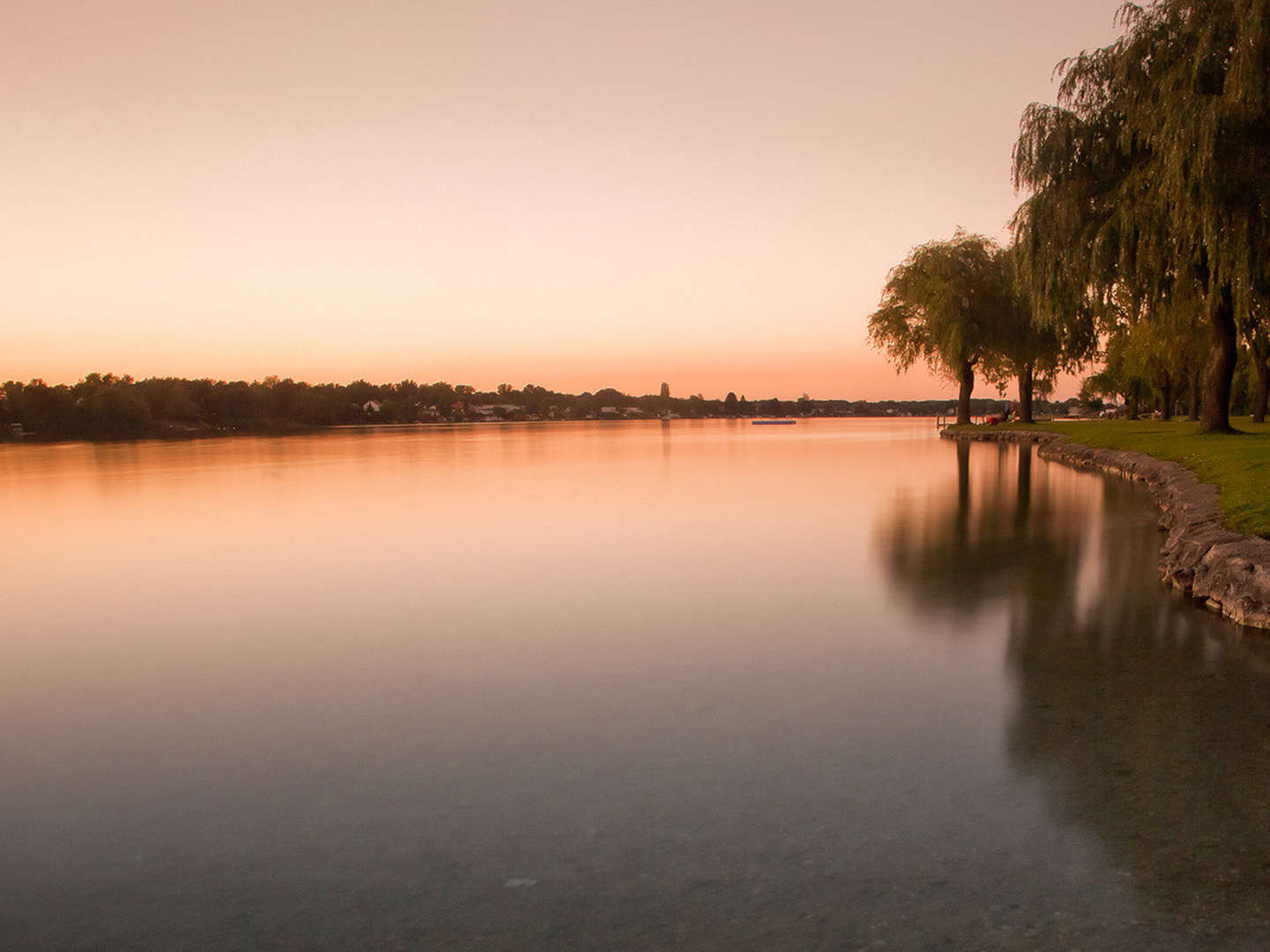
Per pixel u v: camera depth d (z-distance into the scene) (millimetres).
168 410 128750
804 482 25547
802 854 4281
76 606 10438
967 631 8508
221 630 9117
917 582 10891
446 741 5891
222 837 4609
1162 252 24828
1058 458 35281
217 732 6172
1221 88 22953
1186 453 22500
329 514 19484
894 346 58750
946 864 4164
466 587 11086
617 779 5203
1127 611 9242
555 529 16281
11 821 4859
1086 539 13984
